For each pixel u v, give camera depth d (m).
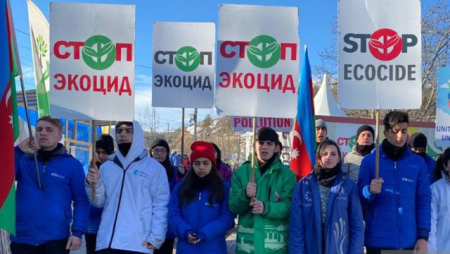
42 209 4.05
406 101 4.20
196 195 4.27
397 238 4.05
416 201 4.19
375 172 4.15
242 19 4.34
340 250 3.90
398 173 4.18
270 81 4.33
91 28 4.32
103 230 4.17
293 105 4.32
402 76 4.21
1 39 3.97
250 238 4.18
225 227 4.17
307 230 4.02
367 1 4.27
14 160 3.97
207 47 5.39
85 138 15.56
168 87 5.41
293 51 4.34
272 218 4.12
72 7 4.31
